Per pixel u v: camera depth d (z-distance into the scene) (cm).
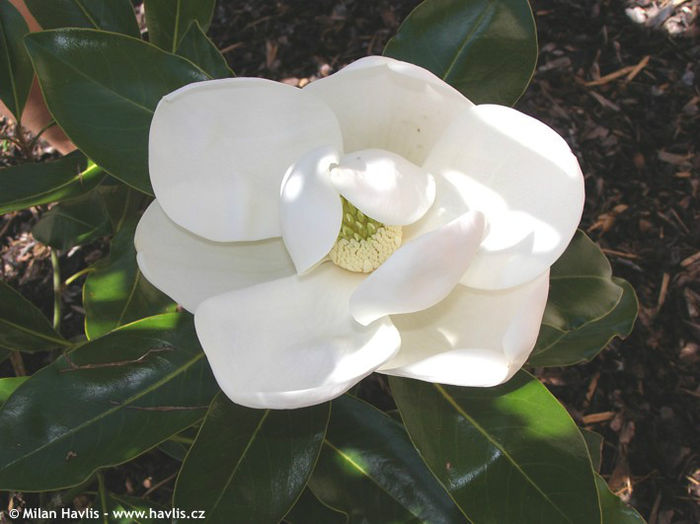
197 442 31
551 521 29
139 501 41
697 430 53
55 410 32
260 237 29
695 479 51
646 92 66
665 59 68
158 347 33
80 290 63
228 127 27
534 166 26
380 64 25
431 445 30
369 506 34
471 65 33
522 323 24
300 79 70
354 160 27
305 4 74
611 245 61
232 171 28
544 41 70
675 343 56
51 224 48
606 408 55
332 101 27
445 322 28
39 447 31
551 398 30
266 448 32
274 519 31
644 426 54
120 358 33
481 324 28
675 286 58
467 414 31
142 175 32
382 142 29
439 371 25
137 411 32
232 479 31
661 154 64
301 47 72
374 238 30
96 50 31
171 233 30
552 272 34
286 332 28
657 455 53
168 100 26
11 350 42
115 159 32
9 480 30
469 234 24
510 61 33
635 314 40
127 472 54
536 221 27
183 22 41
